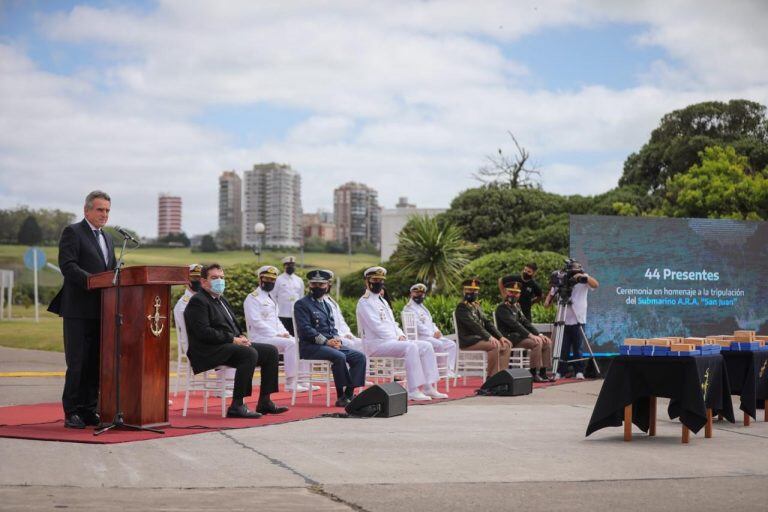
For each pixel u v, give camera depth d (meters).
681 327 17.86
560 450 8.60
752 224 18.16
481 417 11.12
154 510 5.85
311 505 6.11
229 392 13.10
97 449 8.11
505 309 16.38
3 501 6.01
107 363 9.29
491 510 6.06
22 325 29.34
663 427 10.58
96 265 9.51
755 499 6.51
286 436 9.20
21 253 71.12
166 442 8.60
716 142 44.09
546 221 40.88
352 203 172.88
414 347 13.24
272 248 119.25
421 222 25.47
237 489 6.59
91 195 9.57
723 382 10.17
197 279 12.33
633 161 48.16
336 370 12.05
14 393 13.27
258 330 13.87
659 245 17.75
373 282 13.49
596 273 17.50
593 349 17.42
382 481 6.97
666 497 6.54
